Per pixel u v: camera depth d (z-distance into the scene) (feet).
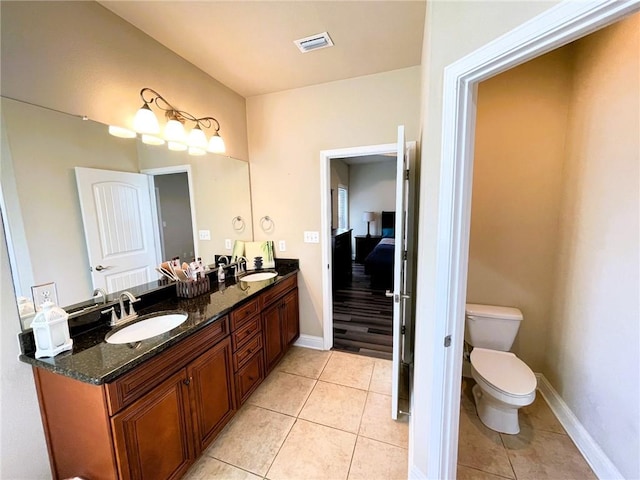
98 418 3.58
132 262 5.74
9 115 3.85
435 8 3.60
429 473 4.17
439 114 3.71
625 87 4.30
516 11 2.64
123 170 5.52
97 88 4.89
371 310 12.55
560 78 6.13
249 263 9.11
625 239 4.27
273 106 8.77
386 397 6.85
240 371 6.20
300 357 8.77
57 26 4.29
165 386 4.28
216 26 5.48
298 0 4.77
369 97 7.75
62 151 4.49
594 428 4.90
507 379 5.46
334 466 5.04
